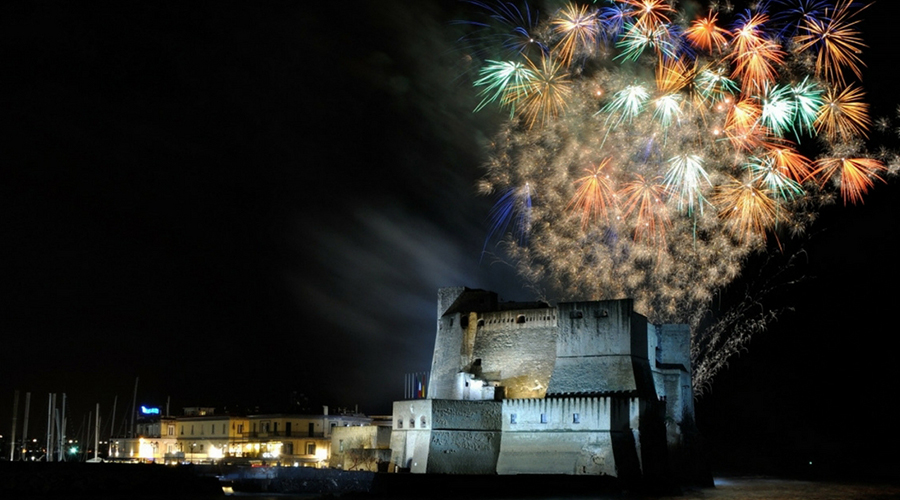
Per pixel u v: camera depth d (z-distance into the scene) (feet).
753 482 422.41
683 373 371.35
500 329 382.42
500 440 340.39
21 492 300.20
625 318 337.93
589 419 320.50
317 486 330.13
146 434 613.11
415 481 304.71
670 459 360.48
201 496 305.53
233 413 569.23
